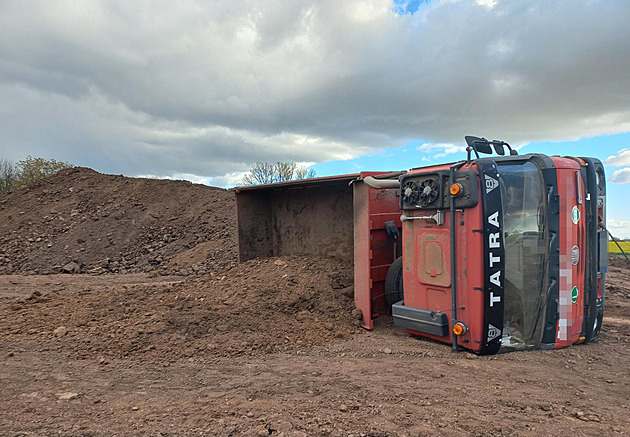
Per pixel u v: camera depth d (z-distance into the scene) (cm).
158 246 1548
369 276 604
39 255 1504
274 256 949
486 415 326
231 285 730
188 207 1883
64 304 685
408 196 525
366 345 527
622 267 1291
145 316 576
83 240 1596
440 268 497
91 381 400
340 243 795
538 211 478
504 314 474
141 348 489
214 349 495
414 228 531
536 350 488
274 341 529
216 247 1409
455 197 472
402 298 595
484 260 452
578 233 484
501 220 459
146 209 1862
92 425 308
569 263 477
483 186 454
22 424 308
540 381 400
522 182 479
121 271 1355
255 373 429
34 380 400
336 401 355
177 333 529
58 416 323
